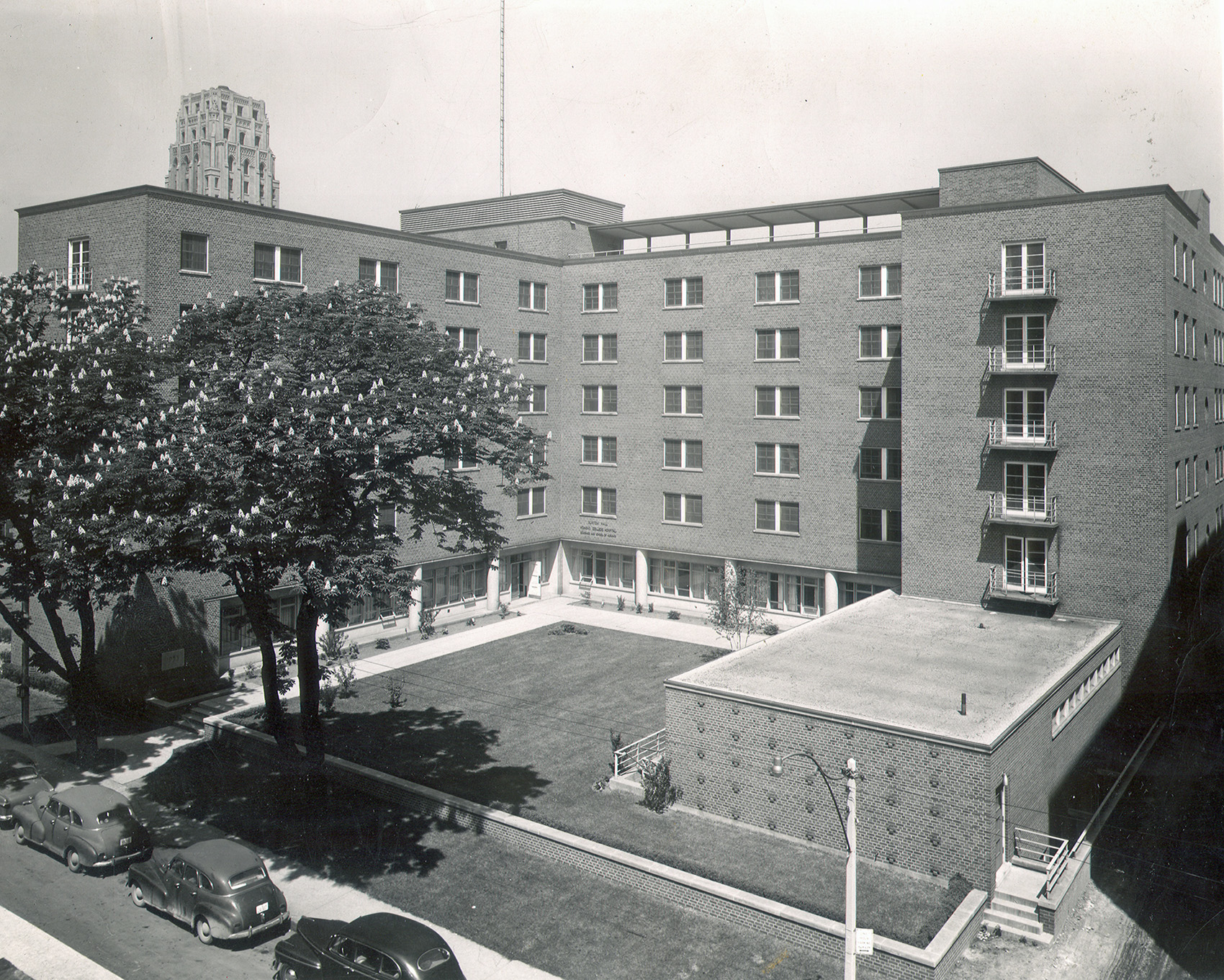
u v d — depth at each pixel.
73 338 28.06
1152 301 33.50
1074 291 34.94
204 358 25.83
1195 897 21.86
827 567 45.47
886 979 18.34
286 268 40.19
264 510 21.81
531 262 51.47
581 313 52.62
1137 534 34.06
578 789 27.19
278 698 28.61
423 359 25.53
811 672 27.47
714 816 25.36
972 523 37.41
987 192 39.38
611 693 36.91
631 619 49.81
